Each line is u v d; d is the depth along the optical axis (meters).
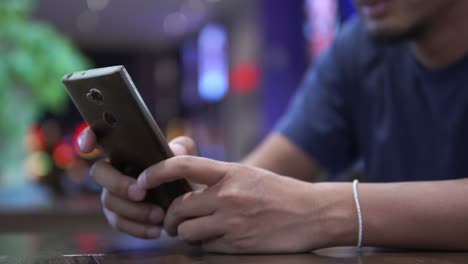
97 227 2.03
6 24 2.44
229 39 8.39
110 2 8.15
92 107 0.67
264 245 0.68
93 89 0.64
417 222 0.69
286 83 6.88
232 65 8.25
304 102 1.26
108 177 0.75
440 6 0.95
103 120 0.68
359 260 0.62
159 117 11.84
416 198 0.70
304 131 1.21
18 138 2.52
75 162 5.07
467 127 1.03
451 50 1.02
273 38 6.87
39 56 2.48
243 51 7.72
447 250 0.71
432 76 1.06
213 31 9.04
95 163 0.78
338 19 4.02
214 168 0.69
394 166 1.14
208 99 9.45
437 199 0.69
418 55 1.07
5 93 2.40
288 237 0.69
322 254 0.68
